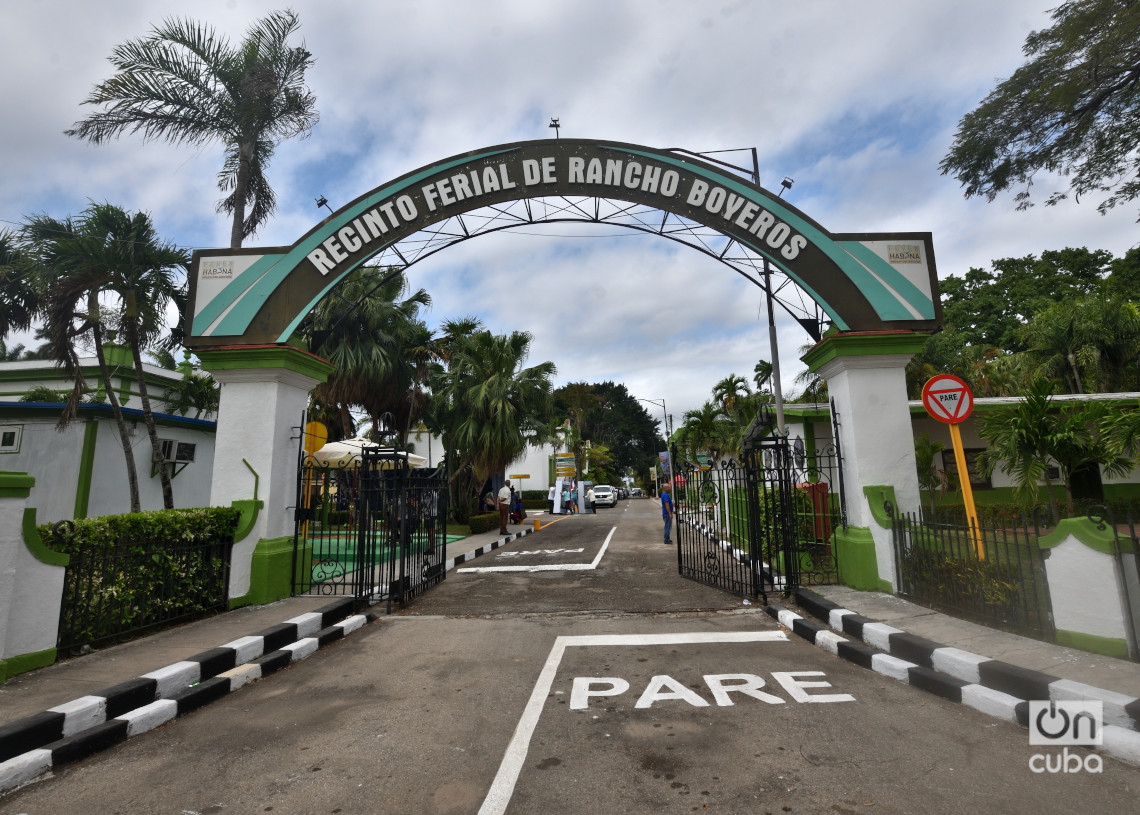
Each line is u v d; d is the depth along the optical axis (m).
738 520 11.54
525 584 9.30
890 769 3.12
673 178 8.70
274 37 12.12
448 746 3.56
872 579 7.11
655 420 81.25
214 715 4.20
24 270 11.34
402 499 7.94
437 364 22.22
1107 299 20.75
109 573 5.44
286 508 7.87
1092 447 9.36
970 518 6.18
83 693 4.06
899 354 7.58
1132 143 10.31
